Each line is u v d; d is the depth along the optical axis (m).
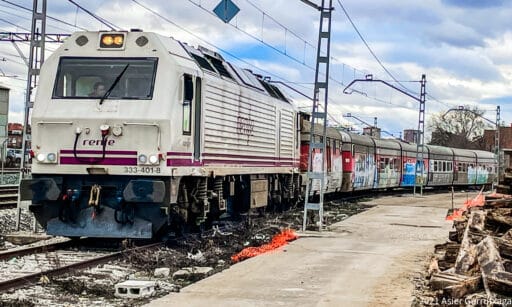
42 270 12.33
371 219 25.16
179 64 15.44
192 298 10.16
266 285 11.31
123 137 14.82
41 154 15.02
